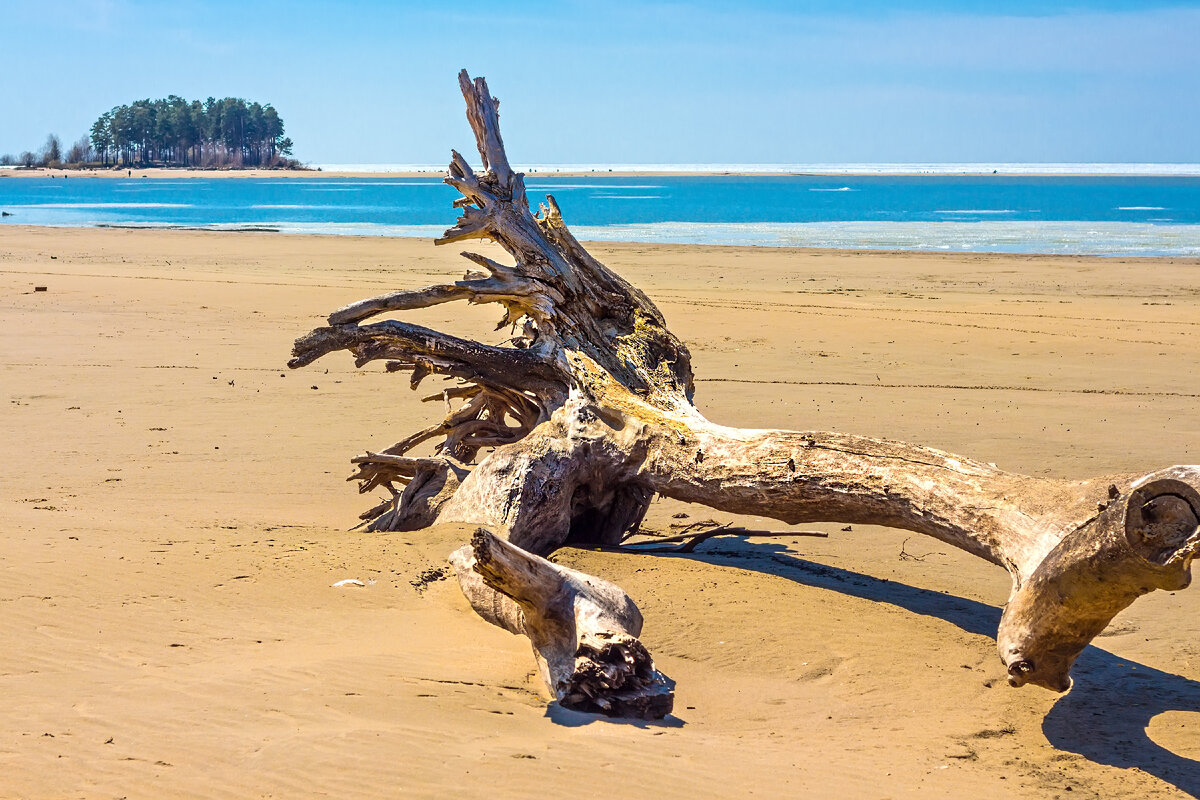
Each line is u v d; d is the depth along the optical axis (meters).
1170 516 5.67
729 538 11.34
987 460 13.52
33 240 52.22
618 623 6.64
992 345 23.22
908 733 6.36
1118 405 17.27
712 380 19.39
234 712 5.53
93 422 16.23
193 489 12.70
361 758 5.01
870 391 18.42
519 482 10.32
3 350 22.39
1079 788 5.65
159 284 33.59
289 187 161.75
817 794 5.16
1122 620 8.77
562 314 12.11
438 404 17.84
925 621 8.38
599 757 5.33
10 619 6.97
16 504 11.28
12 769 4.72
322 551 9.36
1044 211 87.75
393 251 46.25
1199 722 6.64
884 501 8.59
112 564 8.46
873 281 35.47
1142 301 30.22
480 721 5.74
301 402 17.91
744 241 54.38
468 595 8.22
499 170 12.69
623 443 10.66
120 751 4.98
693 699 6.78
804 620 8.20
